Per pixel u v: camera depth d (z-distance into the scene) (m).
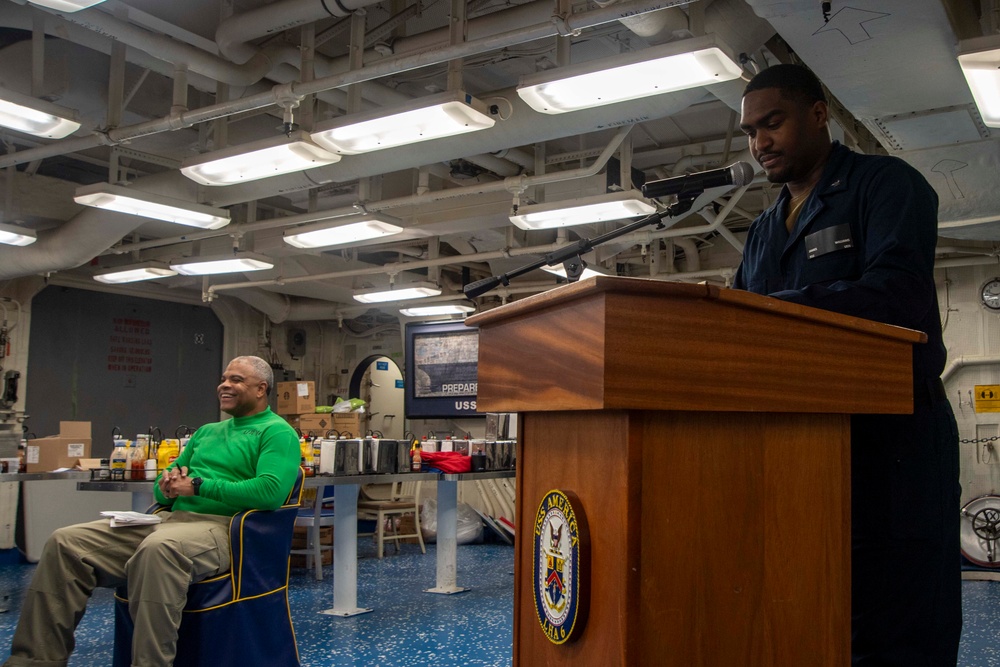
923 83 3.73
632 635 0.93
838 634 1.11
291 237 6.84
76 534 3.20
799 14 3.15
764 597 1.03
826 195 1.50
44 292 9.71
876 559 1.36
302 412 7.92
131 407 10.46
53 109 4.41
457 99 4.07
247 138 6.44
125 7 4.52
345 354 12.65
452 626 4.83
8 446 6.34
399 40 4.78
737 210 7.11
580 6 4.28
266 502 3.26
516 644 1.21
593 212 5.89
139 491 4.44
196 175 5.12
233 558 3.16
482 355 1.27
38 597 3.11
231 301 11.45
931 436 1.36
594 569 1.01
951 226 5.20
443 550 5.97
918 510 1.34
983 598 6.16
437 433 11.34
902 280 1.27
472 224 7.11
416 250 9.20
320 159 4.86
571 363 0.97
